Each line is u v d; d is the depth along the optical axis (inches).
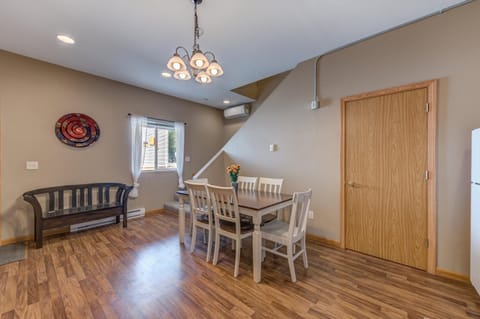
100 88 148.8
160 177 184.4
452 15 82.2
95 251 107.9
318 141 120.3
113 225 148.5
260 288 78.1
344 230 111.0
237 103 218.1
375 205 101.8
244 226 96.1
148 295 74.1
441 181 85.3
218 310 67.0
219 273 88.0
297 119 129.5
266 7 79.8
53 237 125.6
